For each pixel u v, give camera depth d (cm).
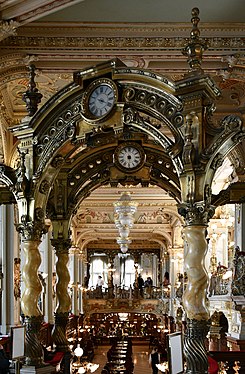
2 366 933
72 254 3027
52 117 844
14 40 1129
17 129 865
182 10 1062
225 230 2262
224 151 729
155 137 761
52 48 1144
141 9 1059
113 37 1137
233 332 1567
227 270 1889
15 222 1662
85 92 804
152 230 3038
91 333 3794
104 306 4125
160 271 4578
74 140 834
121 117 783
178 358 712
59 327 1096
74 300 3069
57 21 1099
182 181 727
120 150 1042
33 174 856
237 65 1185
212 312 1962
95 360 2944
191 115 723
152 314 4081
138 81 765
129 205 1895
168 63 1242
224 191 984
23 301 848
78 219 2938
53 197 1098
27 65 1188
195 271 702
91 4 1038
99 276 4650
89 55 1165
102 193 2438
